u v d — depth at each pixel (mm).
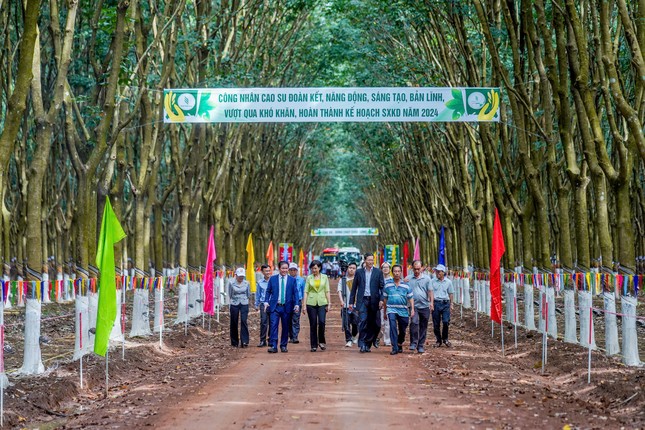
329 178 90438
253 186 50906
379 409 11242
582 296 18312
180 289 27906
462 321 30625
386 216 84000
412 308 19406
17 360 17953
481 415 10711
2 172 14430
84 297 17750
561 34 19734
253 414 11000
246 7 30688
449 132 36469
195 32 26188
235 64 29828
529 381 14430
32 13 14180
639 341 19969
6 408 11867
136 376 16391
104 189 21484
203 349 21625
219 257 42250
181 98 22109
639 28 15586
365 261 19844
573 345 18203
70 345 21141
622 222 16125
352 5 33344
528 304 23266
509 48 28516
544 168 40812
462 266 43000
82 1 23734
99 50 24578
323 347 20469
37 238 15523
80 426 10758
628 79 26922
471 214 36375
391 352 19156
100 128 18656
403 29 33062
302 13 38156
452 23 27266
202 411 11367
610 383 12719
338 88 22156
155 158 28141
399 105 22203
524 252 26516
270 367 16656
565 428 9820
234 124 39625
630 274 15984
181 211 32594
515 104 23359
